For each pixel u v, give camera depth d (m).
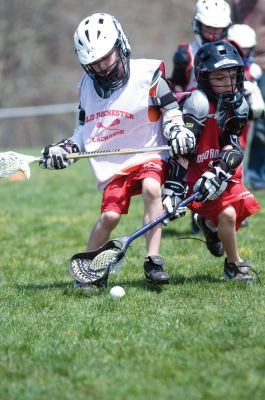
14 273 18.66
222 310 13.91
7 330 13.47
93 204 29.11
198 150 15.51
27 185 34.91
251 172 28.95
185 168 15.34
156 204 15.30
